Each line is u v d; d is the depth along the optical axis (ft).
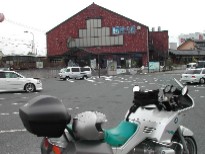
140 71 212.43
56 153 11.46
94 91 74.79
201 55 305.73
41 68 194.39
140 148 14.07
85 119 11.64
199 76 96.58
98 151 11.24
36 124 10.36
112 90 76.95
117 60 249.96
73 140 11.70
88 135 11.43
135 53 245.04
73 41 256.93
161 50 271.49
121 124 14.61
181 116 15.74
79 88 87.10
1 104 51.24
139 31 243.60
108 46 250.37
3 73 74.38
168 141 14.73
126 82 111.96
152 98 14.88
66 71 153.28
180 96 15.92
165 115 15.05
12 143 23.93
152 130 14.35
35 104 10.61
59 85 104.01
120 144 13.33
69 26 257.55
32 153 21.15
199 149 21.29
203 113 37.06
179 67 256.11
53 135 10.70
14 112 41.37
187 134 16.14
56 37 260.01
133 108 15.31
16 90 75.15
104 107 44.32
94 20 252.01
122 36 247.29
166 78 130.41
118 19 247.09
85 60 243.60
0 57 206.90
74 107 44.73
